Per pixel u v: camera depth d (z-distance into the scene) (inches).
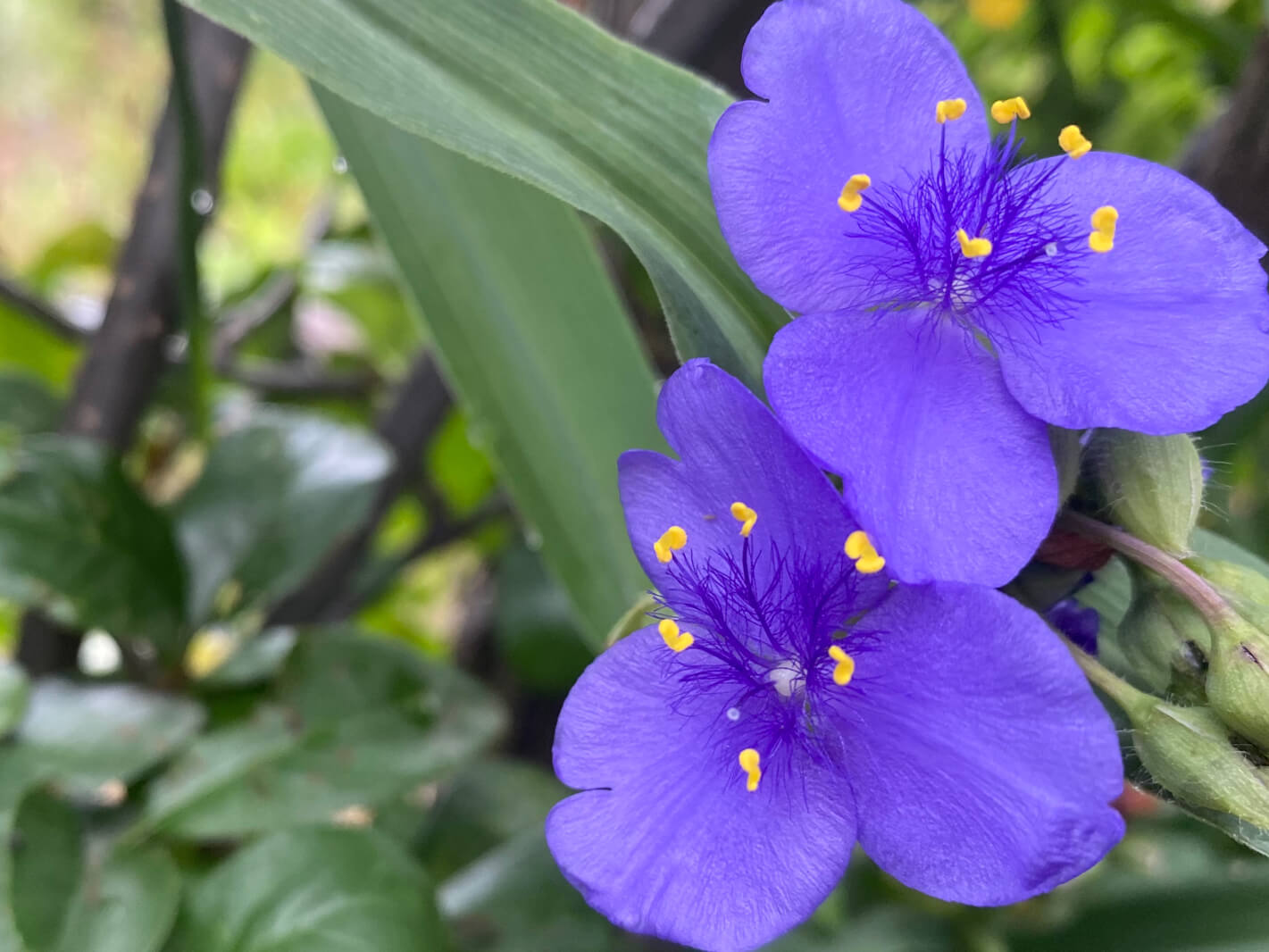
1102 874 5.5
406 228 4.7
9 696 4.8
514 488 5.0
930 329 3.4
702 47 6.2
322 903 4.5
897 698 3.1
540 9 3.7
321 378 8.3
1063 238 3.4
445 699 5.3
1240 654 3.0
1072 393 3.2
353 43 3.4
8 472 5.1
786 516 3.2
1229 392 3.2
